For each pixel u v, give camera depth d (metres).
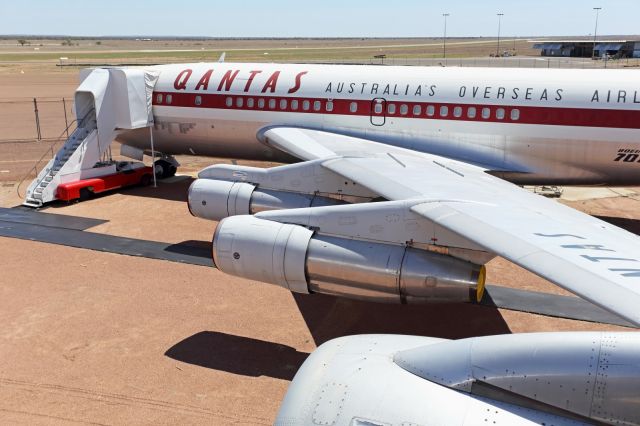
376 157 16.69
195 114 22.52
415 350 7.02
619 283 6.56
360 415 6.26
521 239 8.37
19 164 29.62
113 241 18.19
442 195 11.84
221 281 15.27
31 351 11.69
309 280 12.14
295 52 173.50
